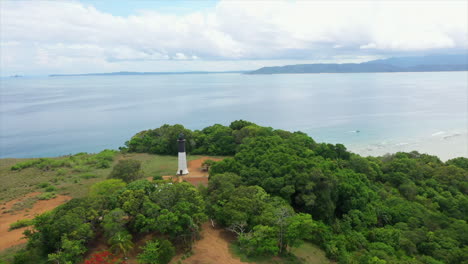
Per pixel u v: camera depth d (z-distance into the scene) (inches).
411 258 1424.7
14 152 4471.0
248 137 2689.5
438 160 3169.3
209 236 1360.7
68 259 1079.0
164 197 1318.9
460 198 2279.8
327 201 1697.8
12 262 1133.1
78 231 1130.0
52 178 2265.0
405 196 2345.0
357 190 1982.0
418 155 3248.0
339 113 7662.4
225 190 1546.5
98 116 7583.7
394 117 6983.3
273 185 1680.6
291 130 5792.3
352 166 2544.3
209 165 2397.9
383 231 1663.4
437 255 1499.8
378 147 4564.5
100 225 1238.3
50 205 1772.9
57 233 1123.9
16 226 1485.0
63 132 5797.2
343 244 1466.5
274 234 1240.8
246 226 1348.4
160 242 1194.0
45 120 7062.0
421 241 1631.4
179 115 7652.6
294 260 1231.5
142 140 3147.1
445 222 1863.9
